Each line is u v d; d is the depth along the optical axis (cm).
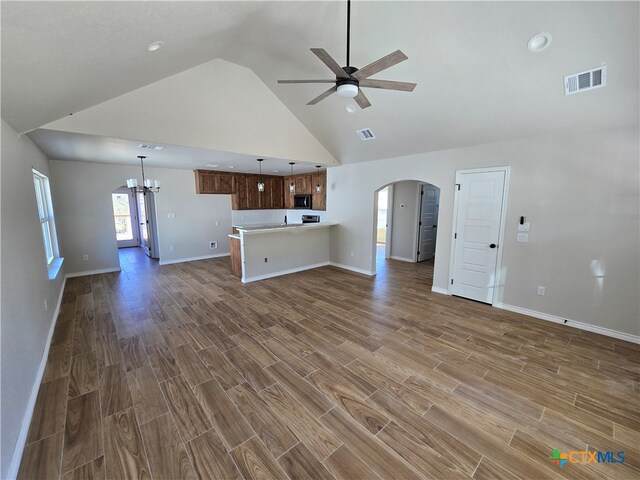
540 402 211
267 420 193
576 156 315
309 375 242
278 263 566
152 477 152
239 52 317
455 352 279
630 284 294
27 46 132
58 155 452
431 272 596
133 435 179
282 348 287
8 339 172
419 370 250
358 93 225
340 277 554
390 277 556
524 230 360
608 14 193
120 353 276
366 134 438
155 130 340
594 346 289
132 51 192
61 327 333
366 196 561
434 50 256
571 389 225
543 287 352
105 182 570
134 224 905
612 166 295
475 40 236
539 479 153
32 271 260
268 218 850
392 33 247
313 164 581
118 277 548
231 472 156
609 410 203
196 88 341
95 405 205
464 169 409
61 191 525
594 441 177
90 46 160
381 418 195
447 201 434
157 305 403
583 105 272
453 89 297
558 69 242
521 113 305
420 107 342
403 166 488
